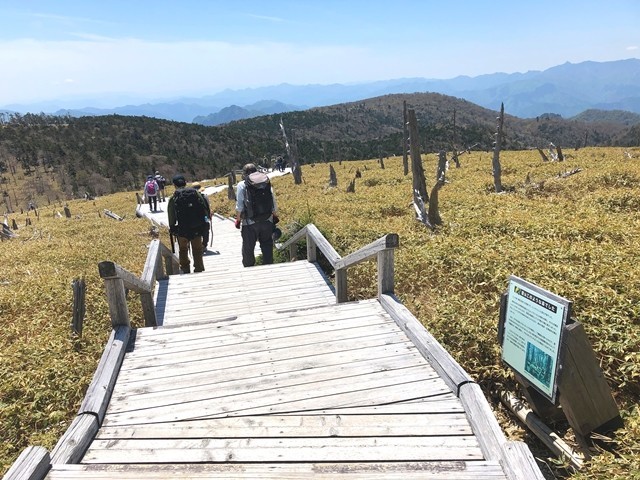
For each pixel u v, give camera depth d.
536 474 2.70
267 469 3.07
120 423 3.75
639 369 4.59
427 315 6.85
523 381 4.41
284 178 42.09
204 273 8.88
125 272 5.25
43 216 37.31
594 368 3.79
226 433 3.57
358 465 3.07
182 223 9.62
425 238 11.19
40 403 5.11
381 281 5.86
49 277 10.53
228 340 5.10
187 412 3.87
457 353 5.38
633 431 3.76
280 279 8.34
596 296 6.04
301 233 9.43
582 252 8.48
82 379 5.39
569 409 3.88
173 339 5.18
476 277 7.93
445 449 3.30
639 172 17.72
